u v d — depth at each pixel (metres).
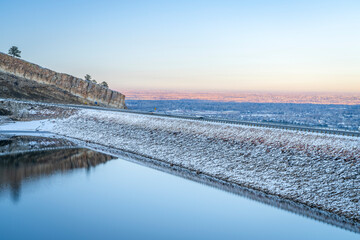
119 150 94.38
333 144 61.00
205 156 75.38
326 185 53.22
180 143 85.44
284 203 53.38
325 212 49.28
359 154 55.69
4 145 96.81
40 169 73.44
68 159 83.00
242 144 73.88
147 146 90.81
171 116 111.75
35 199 55.66
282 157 63.94
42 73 184.88
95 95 196.00
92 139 107.81
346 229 44.59
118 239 42.47
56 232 44.22
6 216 48.91
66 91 188.12
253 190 59.44
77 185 62.97
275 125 79.62
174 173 71.12
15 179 65.94
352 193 49.66
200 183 64.25
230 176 65.38
